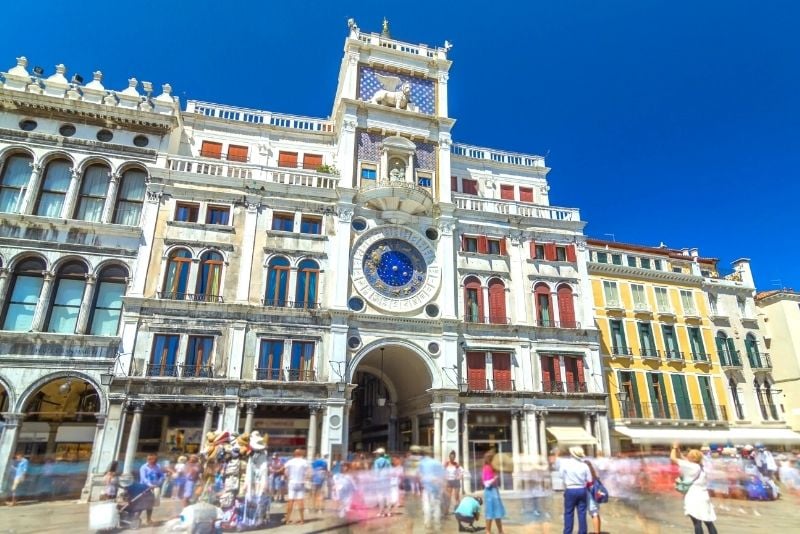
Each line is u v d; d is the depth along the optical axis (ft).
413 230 93.20
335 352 80.59
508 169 116.88
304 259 86.28
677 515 50.72
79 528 47.06
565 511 34.17
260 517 44.96
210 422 73.05
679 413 105.40
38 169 82.48
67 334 73.61
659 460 69.05
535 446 84.64
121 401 70.49
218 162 88.53
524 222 100.22
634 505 55.93
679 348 111.65
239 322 78.64
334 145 106.73
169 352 75.61
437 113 105.60
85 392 79.05
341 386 78.64
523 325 91.45
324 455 74.84
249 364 77.25
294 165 103.71
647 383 105.91
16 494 66.44
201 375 75.10
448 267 92.12
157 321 75.97
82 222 79.51
